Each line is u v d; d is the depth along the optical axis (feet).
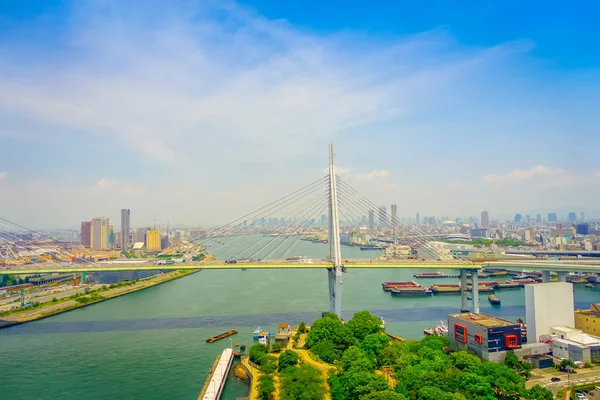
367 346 421.59
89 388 383.86
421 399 303.27
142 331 570.05
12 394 372.58
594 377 375.25
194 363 444.14
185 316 653.30
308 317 634.02
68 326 604.49
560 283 468.34
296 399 324.19
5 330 586.86
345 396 331.57
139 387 385.91
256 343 508.53
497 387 329.72
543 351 416.46
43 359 460.14
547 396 321.11
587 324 486.38
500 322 421.59
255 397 356.18
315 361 419.13
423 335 529.45
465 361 363.76
